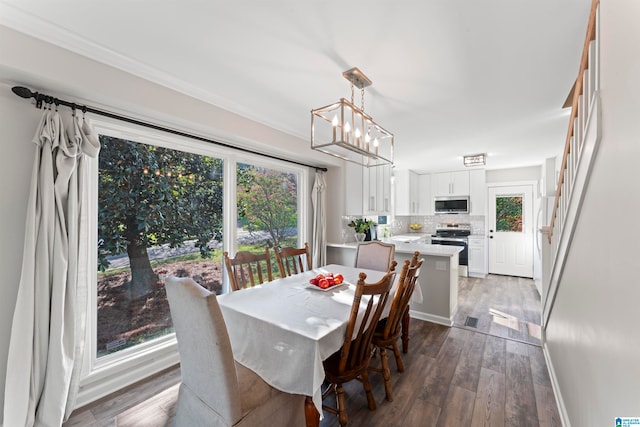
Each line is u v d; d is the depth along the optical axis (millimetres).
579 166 1352
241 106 2455
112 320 2020
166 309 2344
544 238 2584
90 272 1885
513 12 1271
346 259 4008
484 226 5387
